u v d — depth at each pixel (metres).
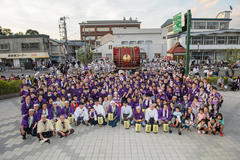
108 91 11.02
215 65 27.64
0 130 7.63
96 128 7.79
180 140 6.61
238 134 7.09
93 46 62.56
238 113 9.52
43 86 10.29
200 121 7.32
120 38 38.19
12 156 5.57
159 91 9.80
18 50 34.12
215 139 6.68
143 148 6.02
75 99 9.13
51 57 37.50
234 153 5.68
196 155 5.58
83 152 5.77
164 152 5.77
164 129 7.28
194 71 17.81
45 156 5.55
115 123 7.93
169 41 40.00
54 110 8.02
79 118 8.02
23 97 9.23
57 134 7.11
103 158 5.42
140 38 38.19
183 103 8.56
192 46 32.56
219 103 8.70
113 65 24.23
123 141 6.54
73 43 50.72
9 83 13.98
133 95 9.36
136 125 7.32
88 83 11.73
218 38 32.50
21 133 6.68
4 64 31.48
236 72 21.48
